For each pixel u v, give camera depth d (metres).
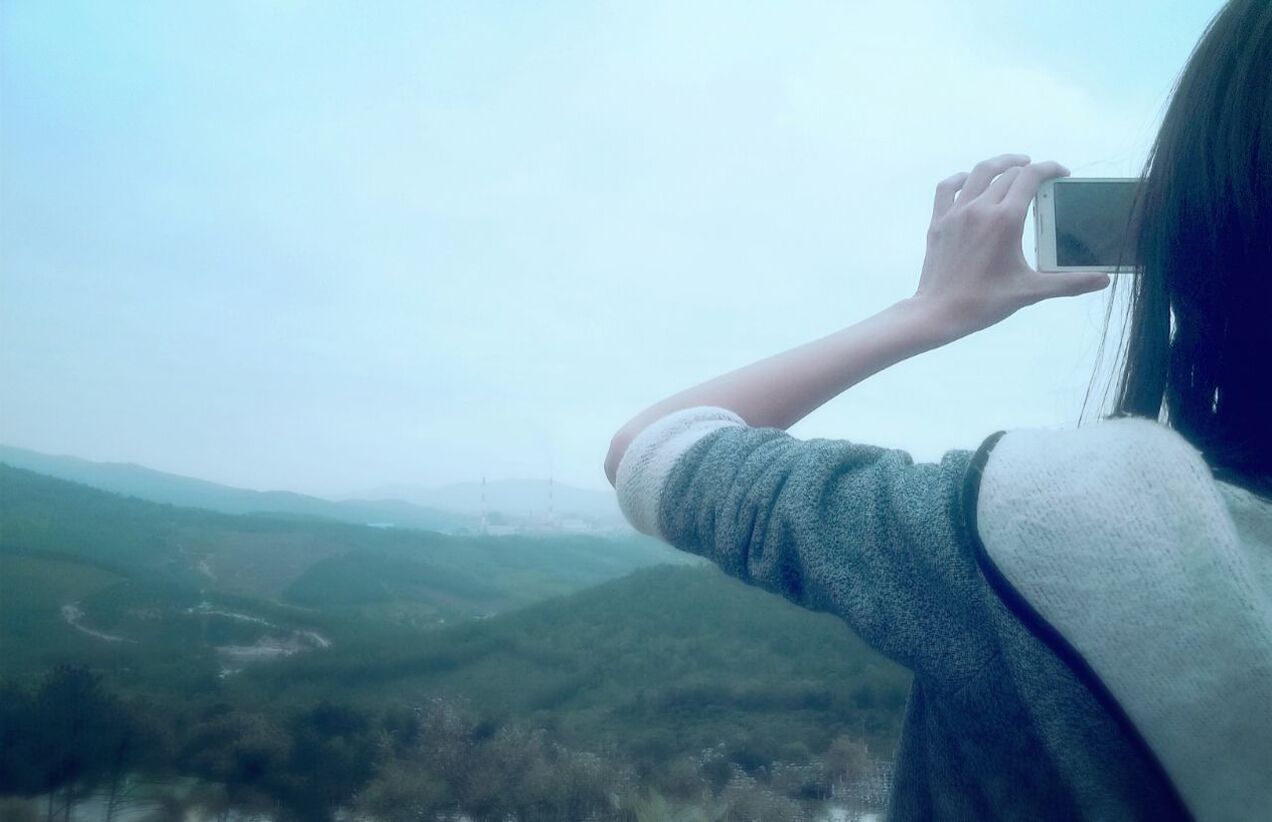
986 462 0.78
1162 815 0.73
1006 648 0.73
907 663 0.80
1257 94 0.79
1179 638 0.66
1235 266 0.80
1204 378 0.84
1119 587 0.68
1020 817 0.80
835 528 0.85
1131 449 0.72
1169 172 0.86
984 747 0.80
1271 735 0.66
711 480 0.97
